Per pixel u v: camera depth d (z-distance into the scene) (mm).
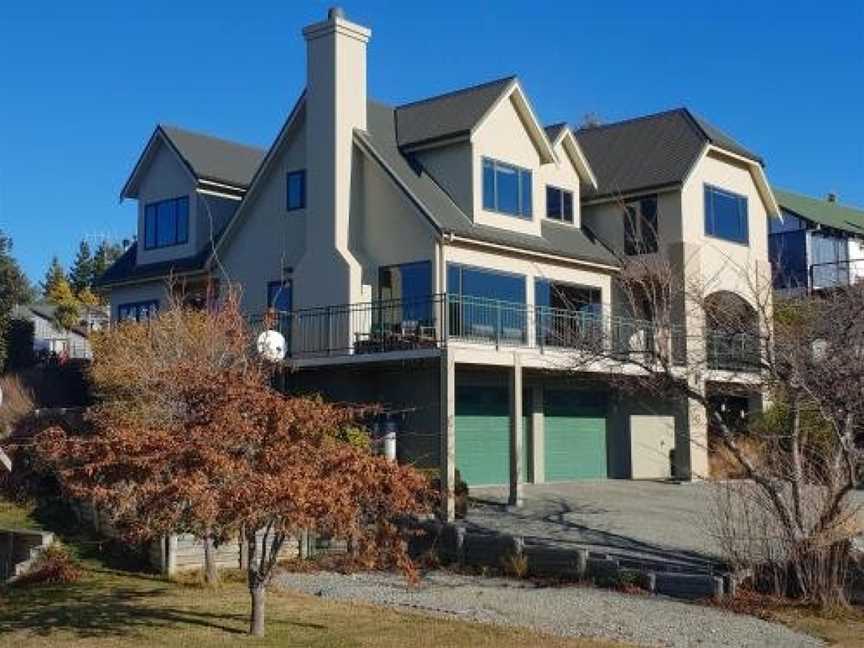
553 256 27297
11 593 15320
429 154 26984
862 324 15070
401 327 23859
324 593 15250
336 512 10695
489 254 25953
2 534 19203
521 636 12031
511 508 22266
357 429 21219
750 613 13688
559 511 21953
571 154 30453
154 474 10836
